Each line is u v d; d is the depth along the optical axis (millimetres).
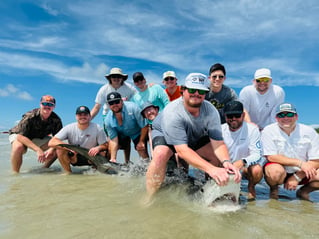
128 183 4117
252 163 3639
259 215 2857
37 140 5773
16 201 3201
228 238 2289
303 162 3641
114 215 2730
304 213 3004
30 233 2330
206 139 3762
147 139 5715
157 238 2250
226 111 3854
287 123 3711
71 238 2238
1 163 6199
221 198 3055
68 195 3453
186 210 2891
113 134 5512
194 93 3143
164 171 3404
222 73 4770
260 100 5262
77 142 5391
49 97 5457
